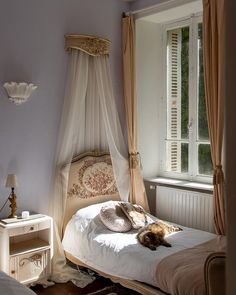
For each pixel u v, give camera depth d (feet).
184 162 13.94
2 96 10.69
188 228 11.51
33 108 11.46
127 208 11.58
